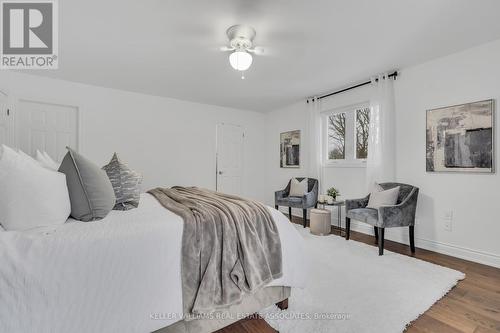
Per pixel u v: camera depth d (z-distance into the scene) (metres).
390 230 3.19
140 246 1.13
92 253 1.02
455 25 2.11
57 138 3.56
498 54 2.35
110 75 3.35
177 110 4.55
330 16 1.99
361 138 3.71
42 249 0.96
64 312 0.94
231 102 4.77
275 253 1.52
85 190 1.34
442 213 2.73
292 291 1.85
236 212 1.52
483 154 2.43
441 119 2.73
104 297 1.02
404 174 3.07
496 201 2.37
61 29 2.21
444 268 2.28
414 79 2.97
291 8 1.89
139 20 2.06
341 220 3.89
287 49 2.55
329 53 2.64
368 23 2.08
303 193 4.06
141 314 1.09
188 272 1.22
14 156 1.17
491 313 1.60
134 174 2.00
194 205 1.66
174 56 2.75
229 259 1.33
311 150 4.34
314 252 2.69
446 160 2.69
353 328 1.42
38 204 1.14
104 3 1.85
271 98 4.46
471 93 2.52
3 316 0.86
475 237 2.49
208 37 2.34
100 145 3.83
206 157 4.91
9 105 3.18
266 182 5.68
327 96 4.12
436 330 1.43
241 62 2.33
